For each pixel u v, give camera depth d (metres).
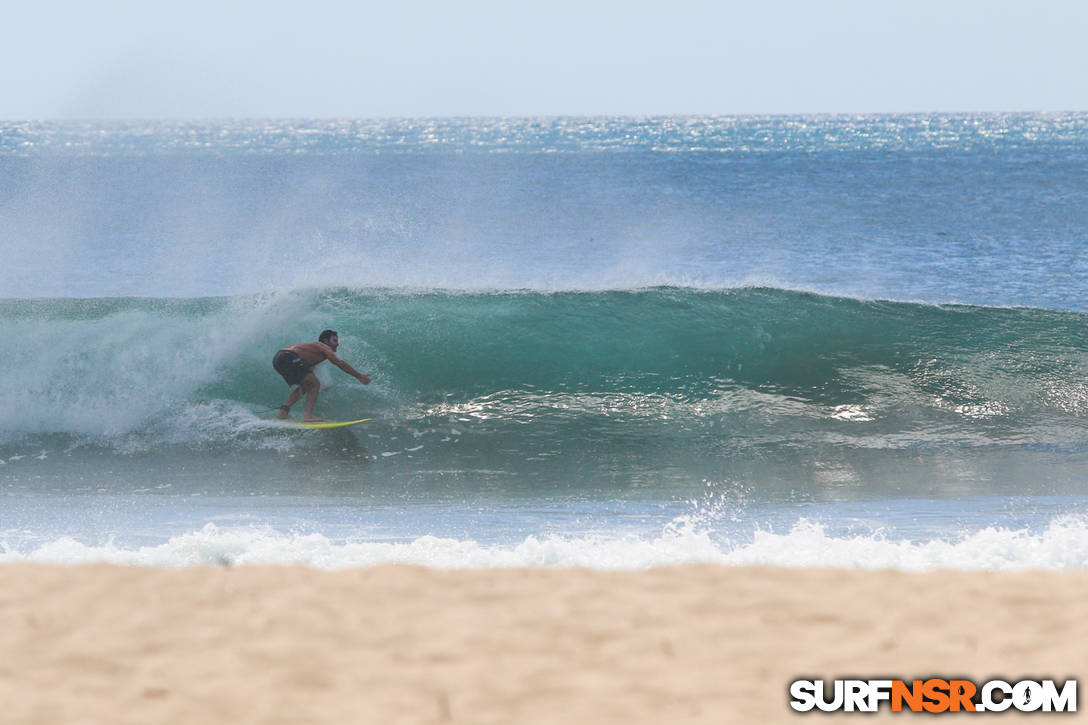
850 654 16.09
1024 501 32.66
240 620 18.17
